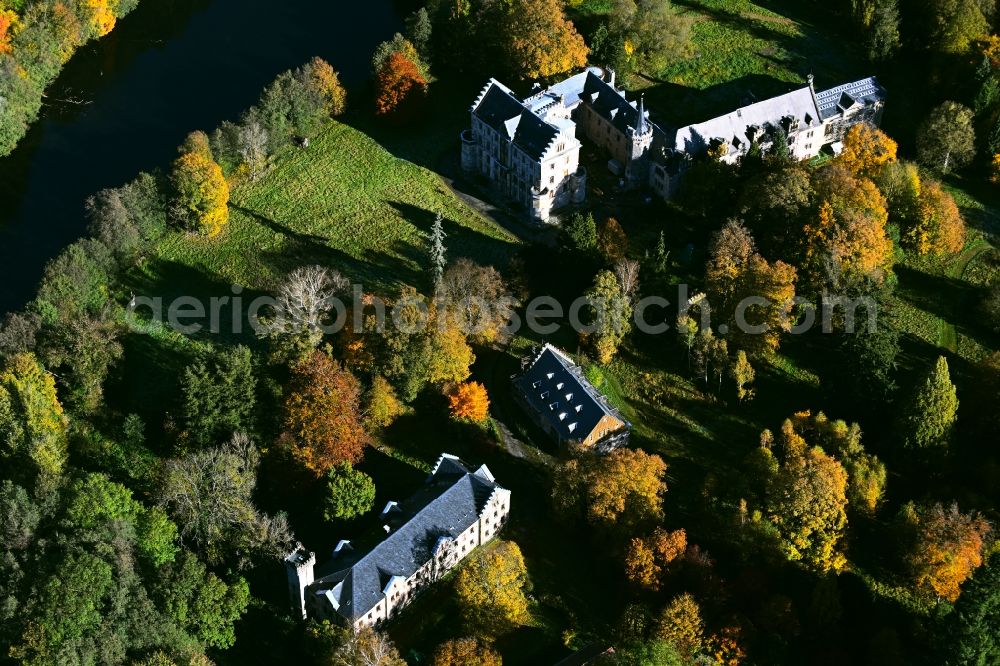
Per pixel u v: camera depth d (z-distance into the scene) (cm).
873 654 19775
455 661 19088
